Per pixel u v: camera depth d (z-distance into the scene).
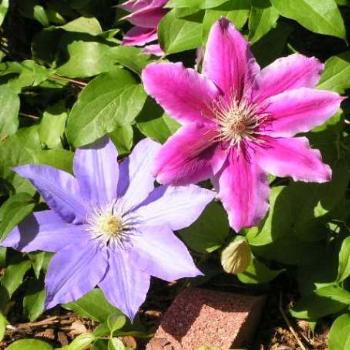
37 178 0.55
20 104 0.67
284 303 0.62
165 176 0.50
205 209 0.57
